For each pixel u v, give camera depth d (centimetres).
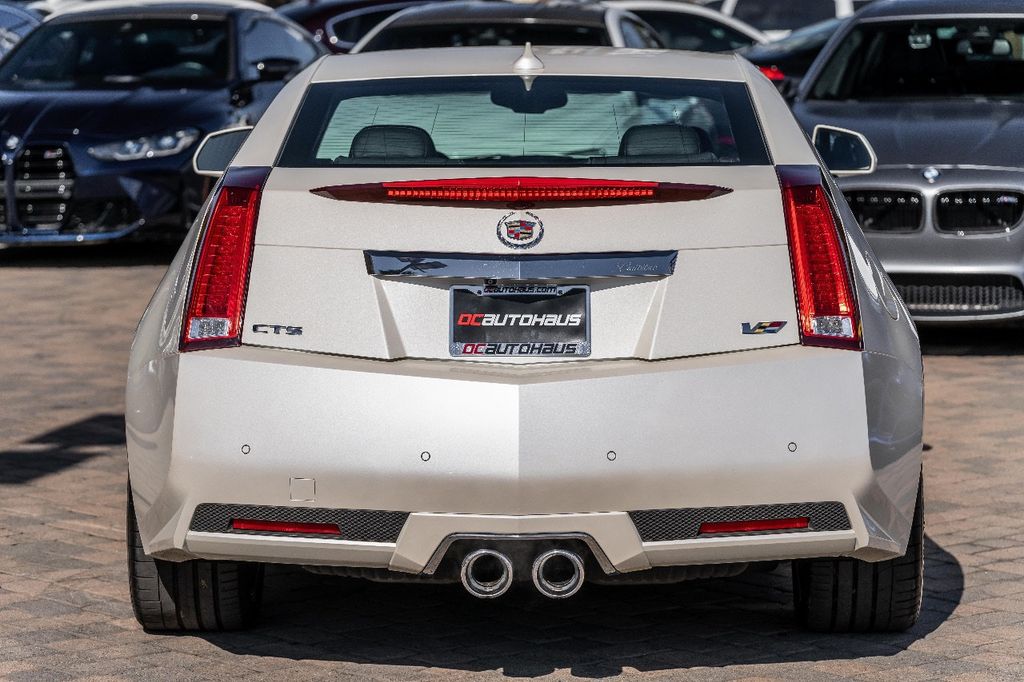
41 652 977
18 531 1252
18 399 1752
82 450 1523
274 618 1052
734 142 967
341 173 934
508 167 946
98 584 1118
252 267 882
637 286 874
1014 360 1920
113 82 2769
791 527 865
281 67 2738
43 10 3862
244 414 859
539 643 998
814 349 869
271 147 962
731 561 866
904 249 1867
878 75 2139
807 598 988
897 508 891
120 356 1988
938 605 1064
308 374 856
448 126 988
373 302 872
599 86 1033
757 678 925
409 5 3675
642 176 921
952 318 1873
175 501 873
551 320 873
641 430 847
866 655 966
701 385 853
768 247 880
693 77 1049
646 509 852
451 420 843
